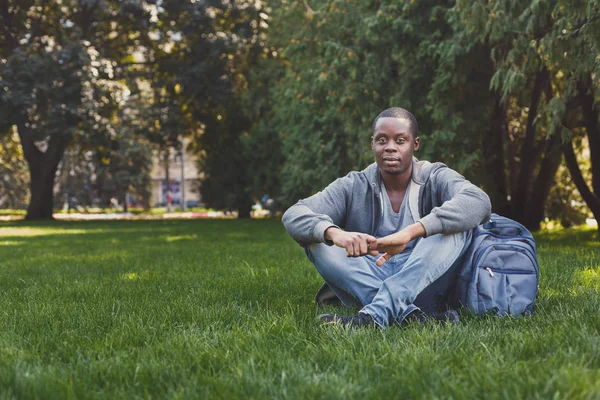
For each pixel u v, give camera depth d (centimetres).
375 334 322
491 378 236
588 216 1877
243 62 2903
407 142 388
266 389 237
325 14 1434
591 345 277
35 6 2756
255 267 722
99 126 2489
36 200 3069
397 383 239
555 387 220
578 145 1627
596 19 742
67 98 2408
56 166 3067
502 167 1552
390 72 1336
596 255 780
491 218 412
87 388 251
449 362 266
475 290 374
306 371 258
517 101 1322
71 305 455
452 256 363
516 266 380
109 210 5200
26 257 975
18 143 3712
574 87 878
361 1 1340
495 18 899
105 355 299
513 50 923
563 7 745
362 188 404
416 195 397
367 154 1418
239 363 270
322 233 364
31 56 2402
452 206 359
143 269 743
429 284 358
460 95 1245
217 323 371
